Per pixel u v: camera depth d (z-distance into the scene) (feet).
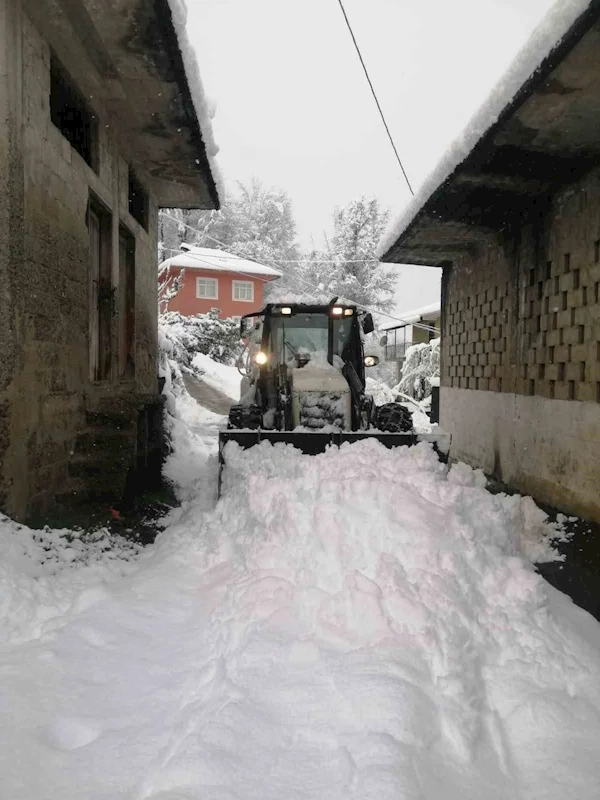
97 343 21.65
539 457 24.17
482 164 20.29
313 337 23.81
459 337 35.47
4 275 13.14
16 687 8.03
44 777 6.45
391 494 11.16
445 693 7.73
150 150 24.18
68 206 17.03
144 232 27.66
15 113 13.46
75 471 17.26
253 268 98.27
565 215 22.09
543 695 7.90
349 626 9.04
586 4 12.07
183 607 11.21
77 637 9.55
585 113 16.55
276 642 8.72
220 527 14.99
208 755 6.48
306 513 11.58
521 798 6.48
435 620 8.73
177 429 32.89
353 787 6.08
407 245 32.17
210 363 77.30
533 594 9.87
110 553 14.53
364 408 22.30
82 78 18.38
